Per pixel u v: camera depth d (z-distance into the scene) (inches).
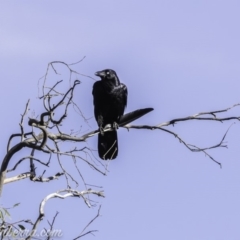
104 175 455.2
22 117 454.3
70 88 434.9
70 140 471.8
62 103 438.3
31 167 460.8
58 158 455.2
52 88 438.9
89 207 432.5
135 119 564.1
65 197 423.8
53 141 469.4
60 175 455.8
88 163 456.1
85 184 441.1
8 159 456.1
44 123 448.1
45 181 455.2
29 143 453.4
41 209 402.9
